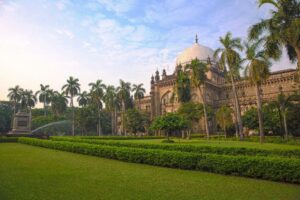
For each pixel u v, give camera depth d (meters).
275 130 53.22
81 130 97.81
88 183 12.34
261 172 13.34
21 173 14.78
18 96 101.62
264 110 53.44
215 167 15.24
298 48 23.19
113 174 14.88
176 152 17.44
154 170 16.47
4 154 25.80
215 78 91.75
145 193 10.52
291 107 47.34
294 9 24.20
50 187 11.41
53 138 44.69
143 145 23.80
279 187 11.62
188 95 63.19
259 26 26.20
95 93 87.69
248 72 38.78
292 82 71.81
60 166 17.81
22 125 61.50
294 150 15.95
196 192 10.73
